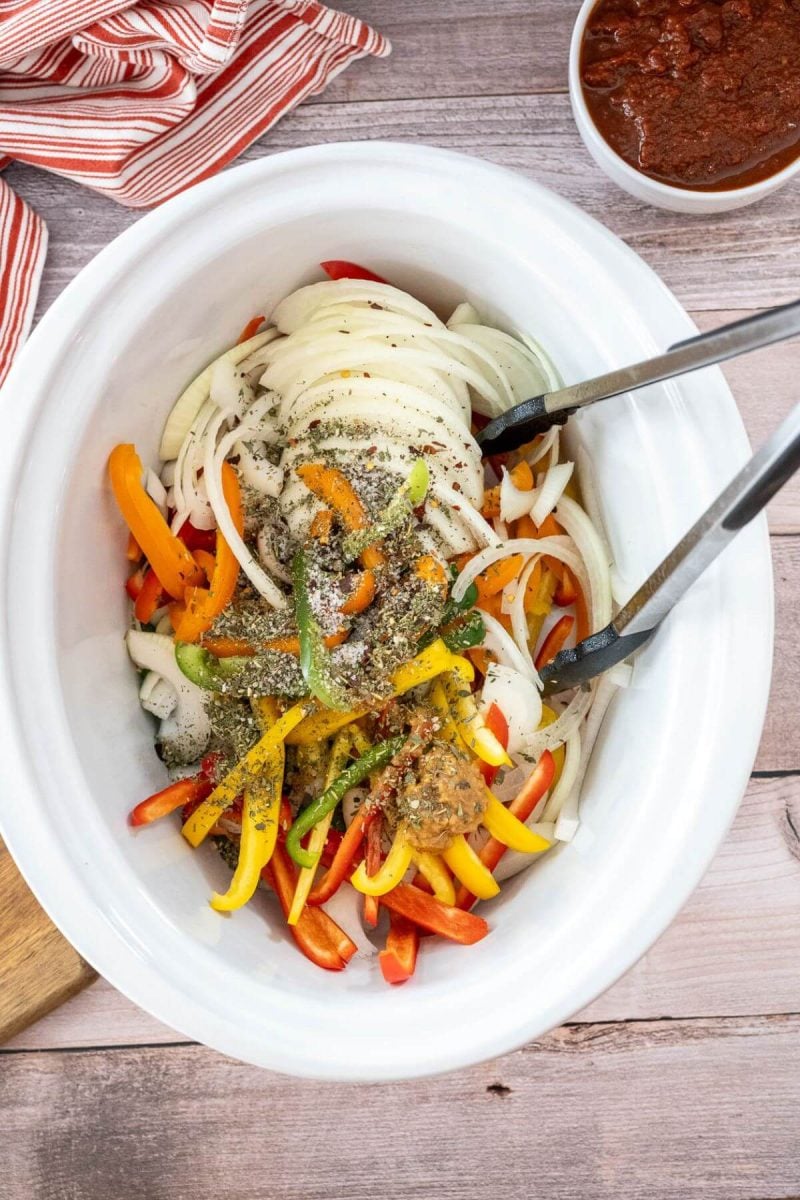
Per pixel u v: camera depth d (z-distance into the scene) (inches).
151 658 24.2
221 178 22.0
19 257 26.8
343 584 23.4
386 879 23.1
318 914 24.2
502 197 22.4
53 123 26.4
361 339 24.0
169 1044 27.5
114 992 27.4
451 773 22.8
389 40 27.4
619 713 23.9
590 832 23.5
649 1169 27.7
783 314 18.0
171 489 24.5
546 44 27.4
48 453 21.7
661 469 22.2
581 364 23.2
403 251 23.6
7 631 21.5
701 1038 27.6
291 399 24.2
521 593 24.3
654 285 22.4
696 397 22.2
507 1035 21.6
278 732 23.0
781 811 27.6
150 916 21.8
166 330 22.6
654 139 25.4
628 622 21.8
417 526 23.8
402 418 23.8
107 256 21.8
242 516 24.1
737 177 25.6
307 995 22.3
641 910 21.8
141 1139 27.6
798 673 27.6
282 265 23.3
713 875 27.6
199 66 25.9
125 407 22.8
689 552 19.5
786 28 25.3
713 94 25.4
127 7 25.5
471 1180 27.7
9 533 21.4
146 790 23.7
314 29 26.3
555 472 24.1
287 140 27.6
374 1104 27.7
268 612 23.9
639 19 25.4
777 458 17.7
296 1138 27.6
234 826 24.4
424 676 23.0
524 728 23.8
